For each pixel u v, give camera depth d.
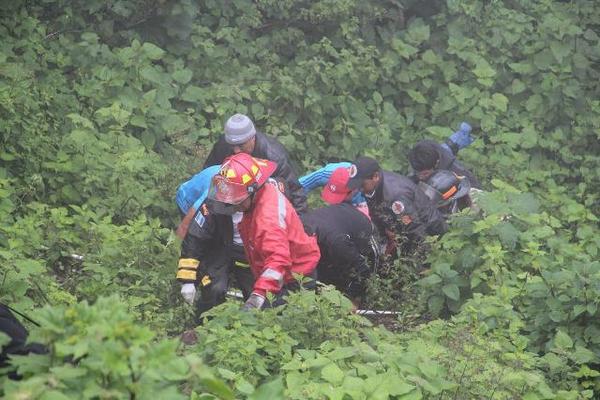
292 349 11.14
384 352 10.59
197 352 10.48
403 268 14.85
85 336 6.06
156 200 17.19
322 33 23.55
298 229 12.46
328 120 22.28
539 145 23.59
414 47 23.72
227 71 21.84
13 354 7.13
